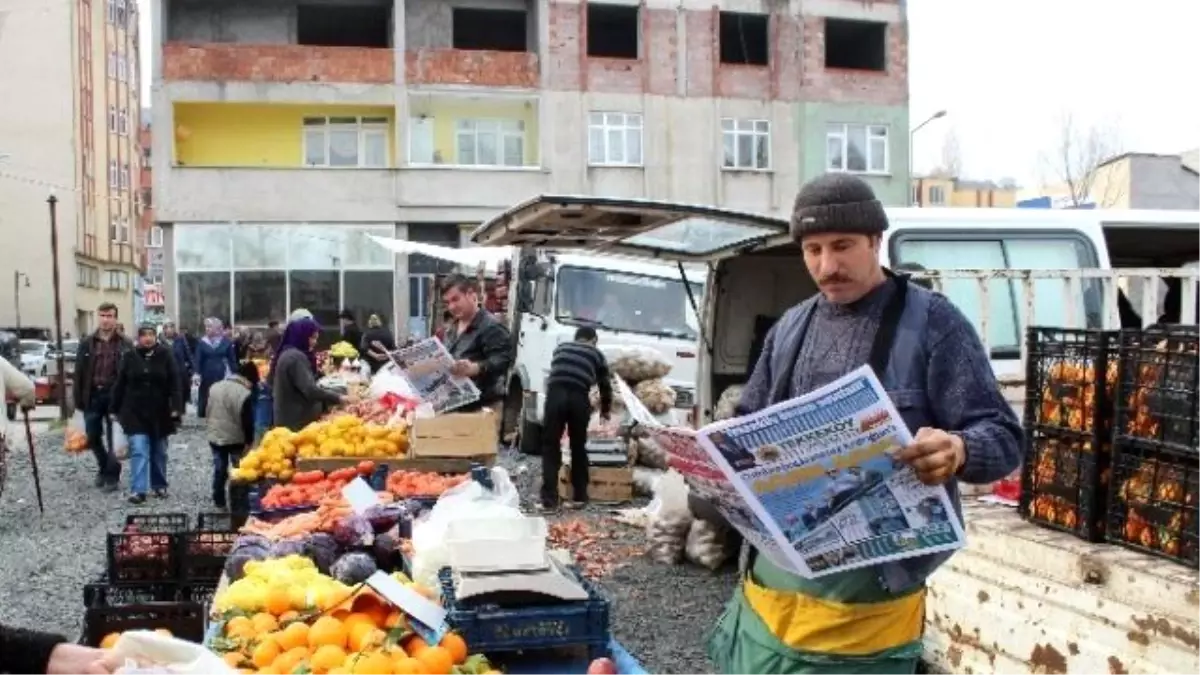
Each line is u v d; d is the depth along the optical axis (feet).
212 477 45.80
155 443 41.04
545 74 110.63
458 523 15.55
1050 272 20.39
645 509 33.19
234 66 105.19
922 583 10.13
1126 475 14.96
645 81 113.19
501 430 52.65
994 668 16.33
